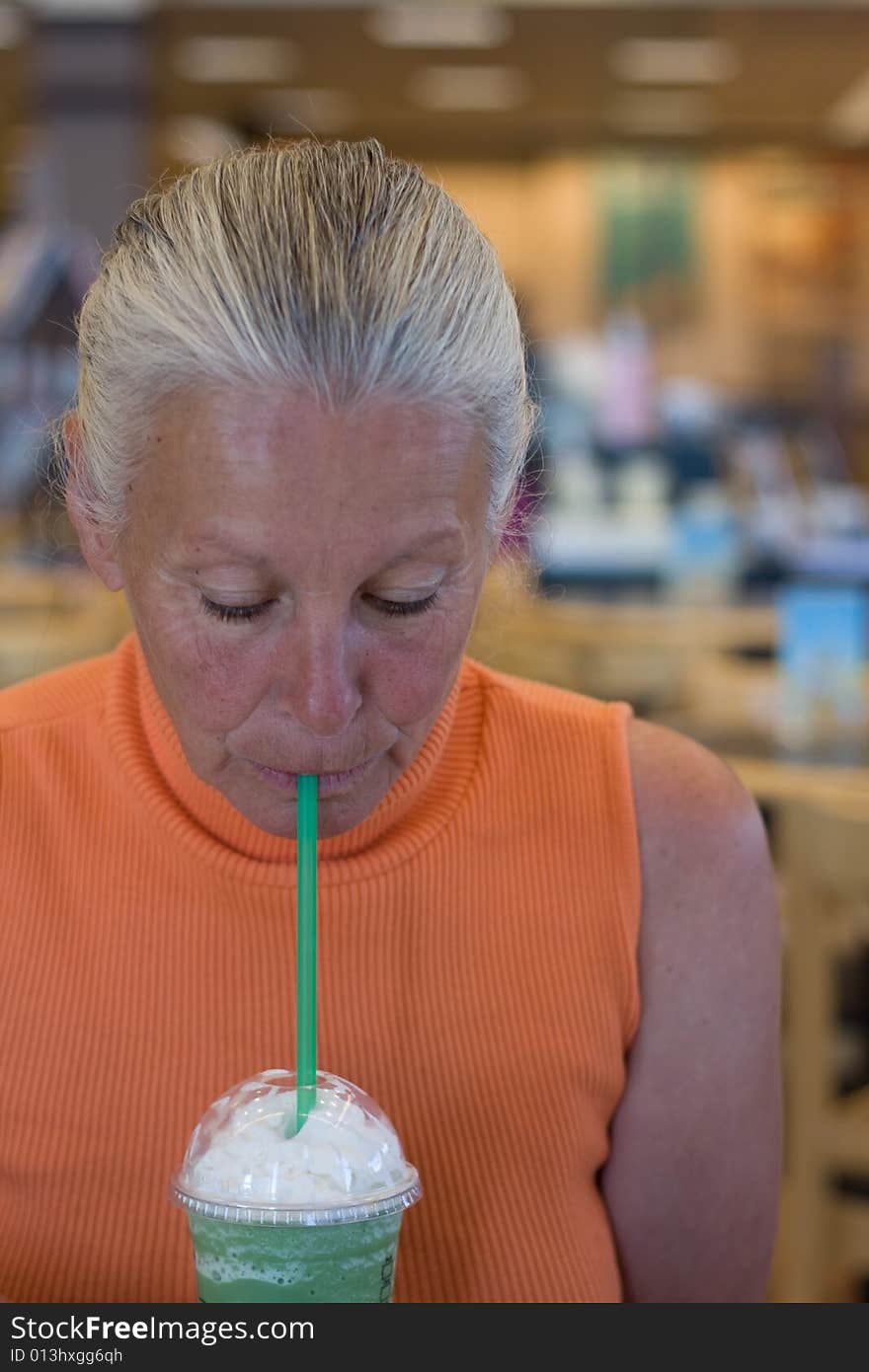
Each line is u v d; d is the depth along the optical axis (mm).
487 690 1014
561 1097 964
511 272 872
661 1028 991
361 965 948
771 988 1015
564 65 8836
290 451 683
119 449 746
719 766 1040
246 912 932
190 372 690
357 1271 680
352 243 703
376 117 9930
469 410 709
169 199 760
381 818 942
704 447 4930
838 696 2771
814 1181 1974
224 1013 936
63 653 3203
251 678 734
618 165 10266
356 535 694
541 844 979
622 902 979
